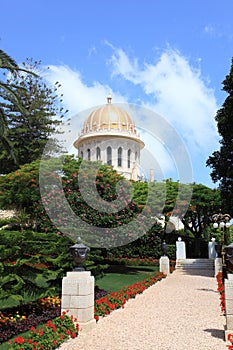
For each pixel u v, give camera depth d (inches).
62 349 244.5
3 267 296.4
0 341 258.1
